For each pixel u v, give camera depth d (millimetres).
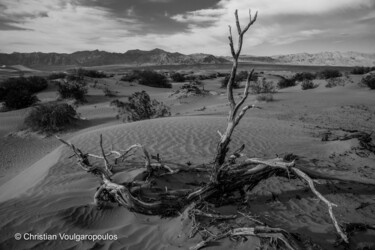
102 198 4570
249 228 3406
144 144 8898
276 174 4992
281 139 9586
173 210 4254
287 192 5312
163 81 43188
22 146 15281
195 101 26531
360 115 15969
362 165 7336
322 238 3805
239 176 4602
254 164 4891
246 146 8625
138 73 45906
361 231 4070
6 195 6789
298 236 3500
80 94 27406
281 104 19891
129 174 5504
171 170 5668
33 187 5945
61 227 3807
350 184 5891
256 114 16547
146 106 18688
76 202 4559
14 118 20672
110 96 30266
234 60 3910
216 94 29719
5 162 12688
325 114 16344
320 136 10234
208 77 57594
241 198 4730
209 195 4426
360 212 4730
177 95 29078
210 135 9844
